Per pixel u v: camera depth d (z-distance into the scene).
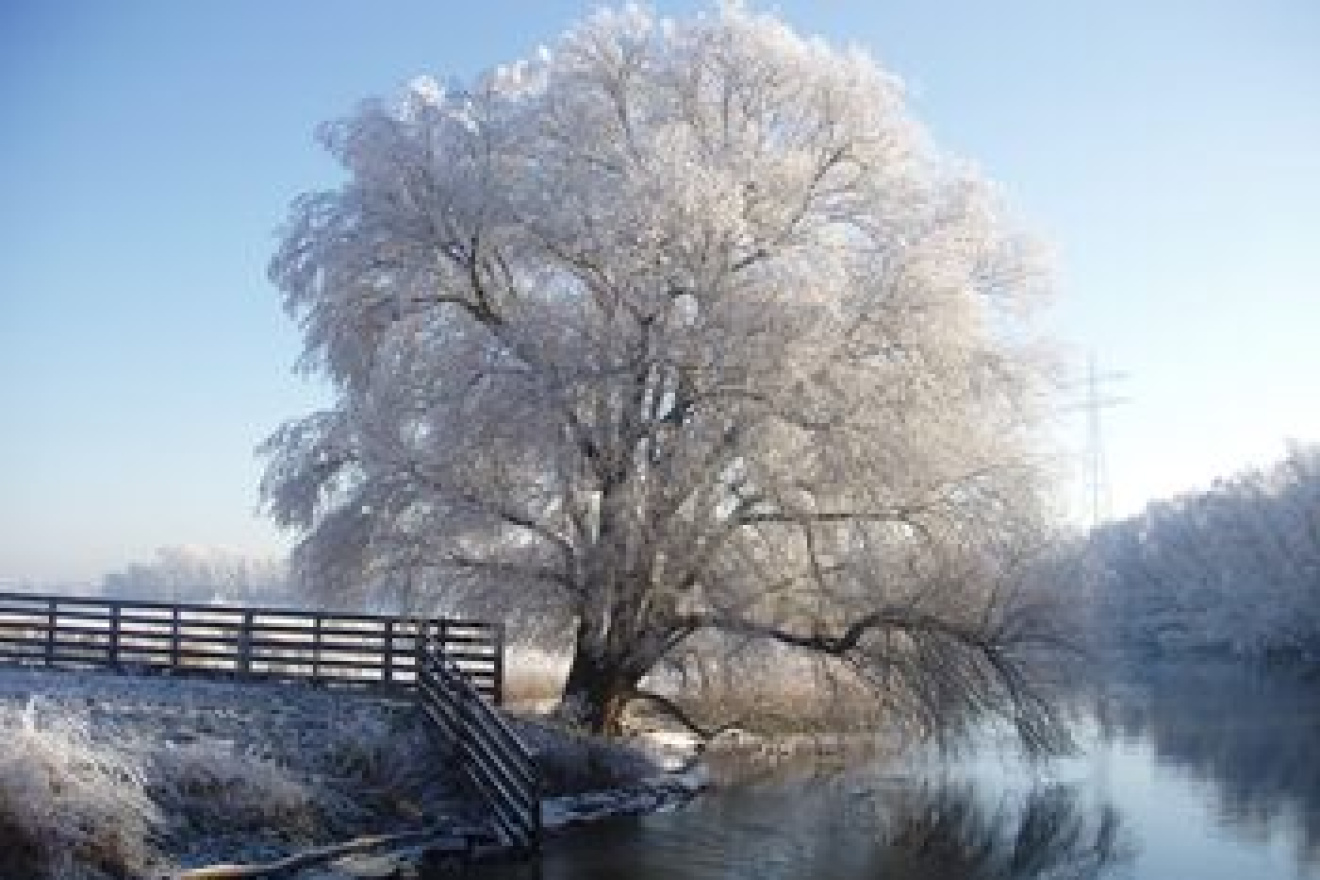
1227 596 98.56
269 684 29.30
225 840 20.14
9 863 16.56
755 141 31.97
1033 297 32.75
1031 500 30.28
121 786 18.34
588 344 29.38
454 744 25.91
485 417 29.31
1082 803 31.08
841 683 33.50
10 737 17.52
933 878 22.81
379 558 31.30
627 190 29.52
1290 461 97.62
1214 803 31.22
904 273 29.95
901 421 29.39
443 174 31.36
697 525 30.50
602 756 29.16
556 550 31.56
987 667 30.36
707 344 29.20
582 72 32.47
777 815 28.11
